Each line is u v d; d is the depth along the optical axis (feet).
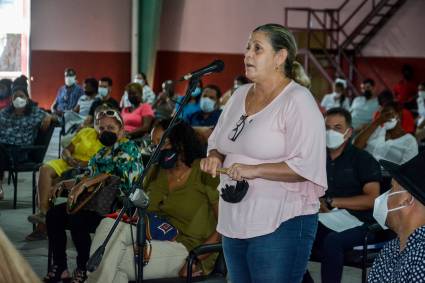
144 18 56.49
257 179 9.75
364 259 14.14
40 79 55.83
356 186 15.08
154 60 57.21
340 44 56.70
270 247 9.72
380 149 21.26
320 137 9.64
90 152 20.25
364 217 15.08
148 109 30.30
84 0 56.70
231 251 10.15
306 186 9.84
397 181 7.85
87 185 15.07
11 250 4.39
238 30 58.90
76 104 41.55
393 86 54.44
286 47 9.72
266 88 9.87
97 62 57.36
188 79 10.75
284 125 9.64
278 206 9.71
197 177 13.79
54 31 56.03
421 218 7.87
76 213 15.25
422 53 52.70
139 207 11.02
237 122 10.03
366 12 55.52
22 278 4.35
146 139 19.95
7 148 24.26
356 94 52.08
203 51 59.41
